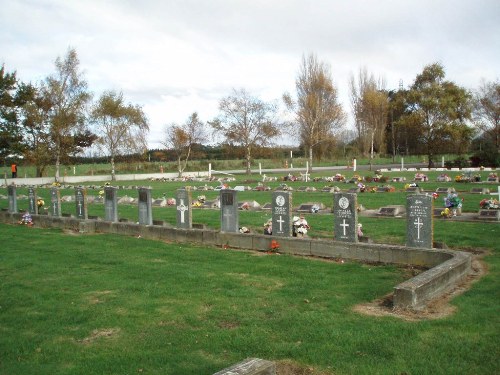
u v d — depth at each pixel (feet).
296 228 49.70
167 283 34.37
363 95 221.25
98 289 33.27
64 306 29.58
